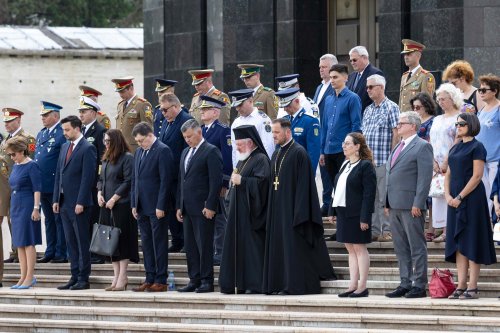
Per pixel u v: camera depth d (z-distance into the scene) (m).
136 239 43.88
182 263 44.97
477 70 50.66
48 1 113.12
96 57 86.25
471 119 37.75
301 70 56.12
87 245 44.69
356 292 39.12
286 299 39.12
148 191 42.94
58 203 45.12
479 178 37.44
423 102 42.09
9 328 42.44
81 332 41.06
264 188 41.38
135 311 40.84
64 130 45.06
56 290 44.38
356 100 42.94
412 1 52.34
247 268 41.50
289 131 41.28
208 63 58.47
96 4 115.44
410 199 38.44
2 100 84.19
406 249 38.88
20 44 85.12
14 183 45.72
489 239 37.53
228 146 43.88
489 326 35.44
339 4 57.09
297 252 40.66
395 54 52.97
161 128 45.19
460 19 50.91
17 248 46.00
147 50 61.09
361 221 38.91
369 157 39.47
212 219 42.25
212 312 39.47
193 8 58.62
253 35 56.50
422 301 37.19
